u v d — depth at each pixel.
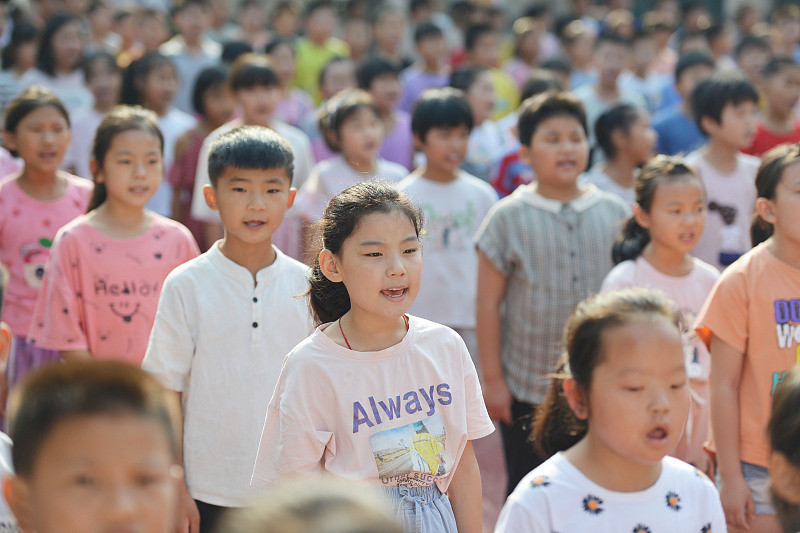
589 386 4.75
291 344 6.77
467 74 15.71
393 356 5.45
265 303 6.73
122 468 3.12
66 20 16.39
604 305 4.82
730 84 11.06
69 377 3.24
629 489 4.77
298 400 5.36
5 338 5.87
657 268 8.23
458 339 5.69
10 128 9.82
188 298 6.62
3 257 9.76
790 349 6.68
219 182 6.74
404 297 5.32
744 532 6.63
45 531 3.20
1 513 4.12
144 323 8.15
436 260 10.87
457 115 10.84
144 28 20.14
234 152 6.64
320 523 2.38
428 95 11.19
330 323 5.67
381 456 5.34
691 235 8.06
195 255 8.57
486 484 10.66
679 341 4.68
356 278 5.29
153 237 8.31
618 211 9.30
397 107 18.89
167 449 3.22
